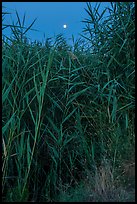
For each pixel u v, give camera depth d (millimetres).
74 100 4074
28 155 3266
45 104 3844
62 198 3047
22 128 3631
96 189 3047
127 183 3141
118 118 3812
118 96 4055
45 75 3799
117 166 3359
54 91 4086
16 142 3506
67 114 4023
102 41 4512
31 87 3887
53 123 3707
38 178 3605
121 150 3457
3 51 4012
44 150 3705
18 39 4207
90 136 3873
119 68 4281
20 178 3252
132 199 2885
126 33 4367
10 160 3436
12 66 3908
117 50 4293
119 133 3596
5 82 3602
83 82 4012
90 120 3975
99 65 4262
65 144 3605
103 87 3871
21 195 3096
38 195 3451
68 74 4266
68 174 3621
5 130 3381
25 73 3719
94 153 3678
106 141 3711
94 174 3332
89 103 4070
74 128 3928
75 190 3168
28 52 4145
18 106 3688
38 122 3387
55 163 3633
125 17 4461
